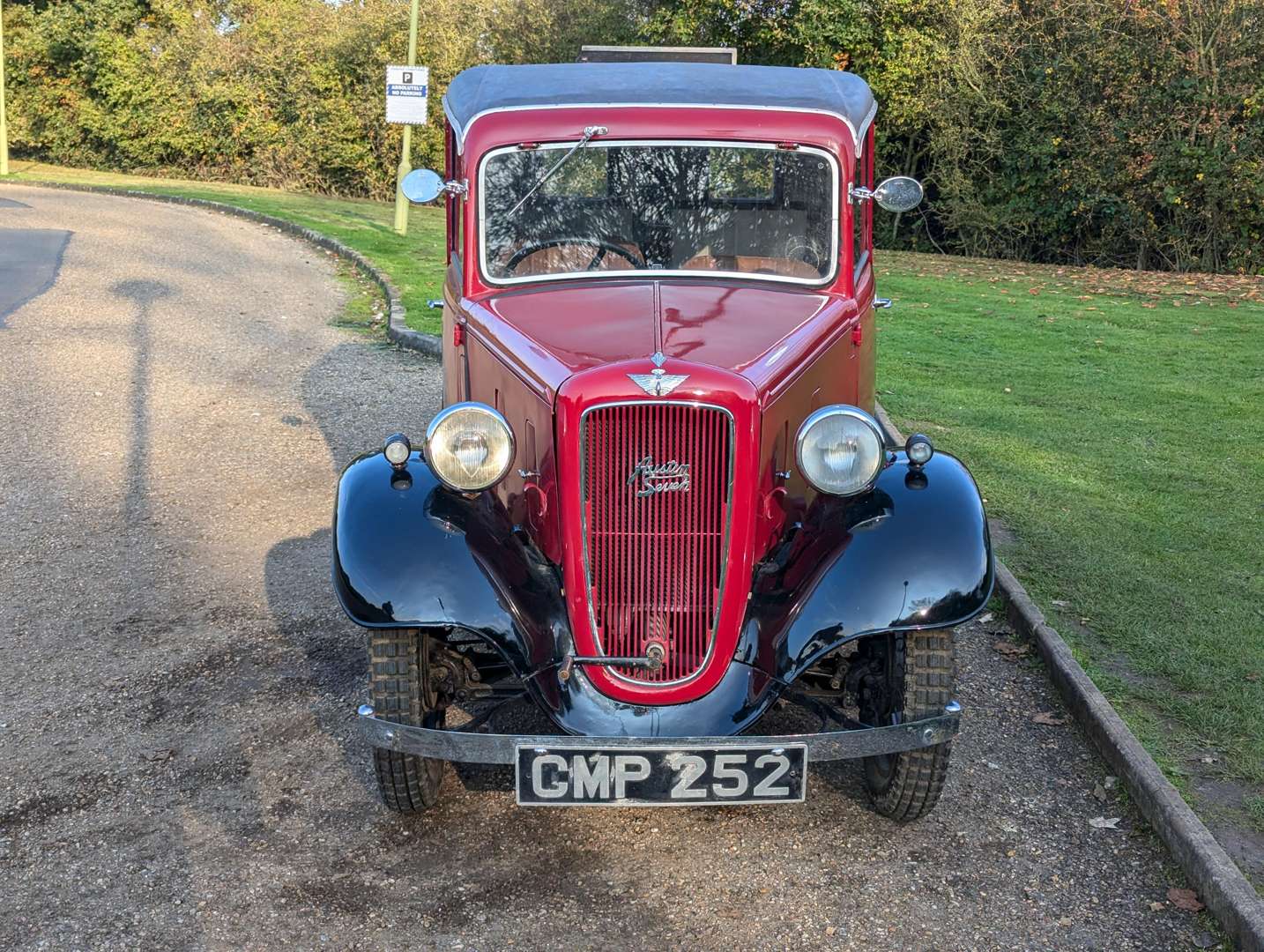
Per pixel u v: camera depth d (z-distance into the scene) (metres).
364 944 3.42
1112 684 4.82
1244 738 4.40
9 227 17.88
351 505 3.94
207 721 4.68
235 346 11.54
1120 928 3.49
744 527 3.62
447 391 5.62
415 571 3.72
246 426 8.87
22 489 7.39
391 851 3.88
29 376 10.06
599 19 24.20
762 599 3.79
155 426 8.82
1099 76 19.30
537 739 3.51
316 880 3.71
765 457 3.78
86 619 5.59
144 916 3.53
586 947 3.42
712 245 4.68
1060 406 9.53
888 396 9.77
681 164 4.62
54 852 3.83
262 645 5.32
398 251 17.08
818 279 4.66
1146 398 9.84
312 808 4.11
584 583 3.65
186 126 29.84
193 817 4.04
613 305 4.32
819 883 3.71
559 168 4.64
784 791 3.54
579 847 3.92
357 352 11.52
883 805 4.02
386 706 3.80
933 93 20.80
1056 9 19.50
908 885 3.70
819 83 4.99
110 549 6.45
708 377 3.57
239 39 29.28
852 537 3.80
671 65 5.18
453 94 5.24
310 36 28.08
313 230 18.67
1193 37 18.23
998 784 4.25
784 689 3.67
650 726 3.55
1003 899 3.63
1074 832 3.97
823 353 4.21
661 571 3.64
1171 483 7.47
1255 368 11.10
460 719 4.68
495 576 3.77
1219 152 18.28
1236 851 3.73
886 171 23.09
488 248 4.71
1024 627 5.37
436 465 3.74
